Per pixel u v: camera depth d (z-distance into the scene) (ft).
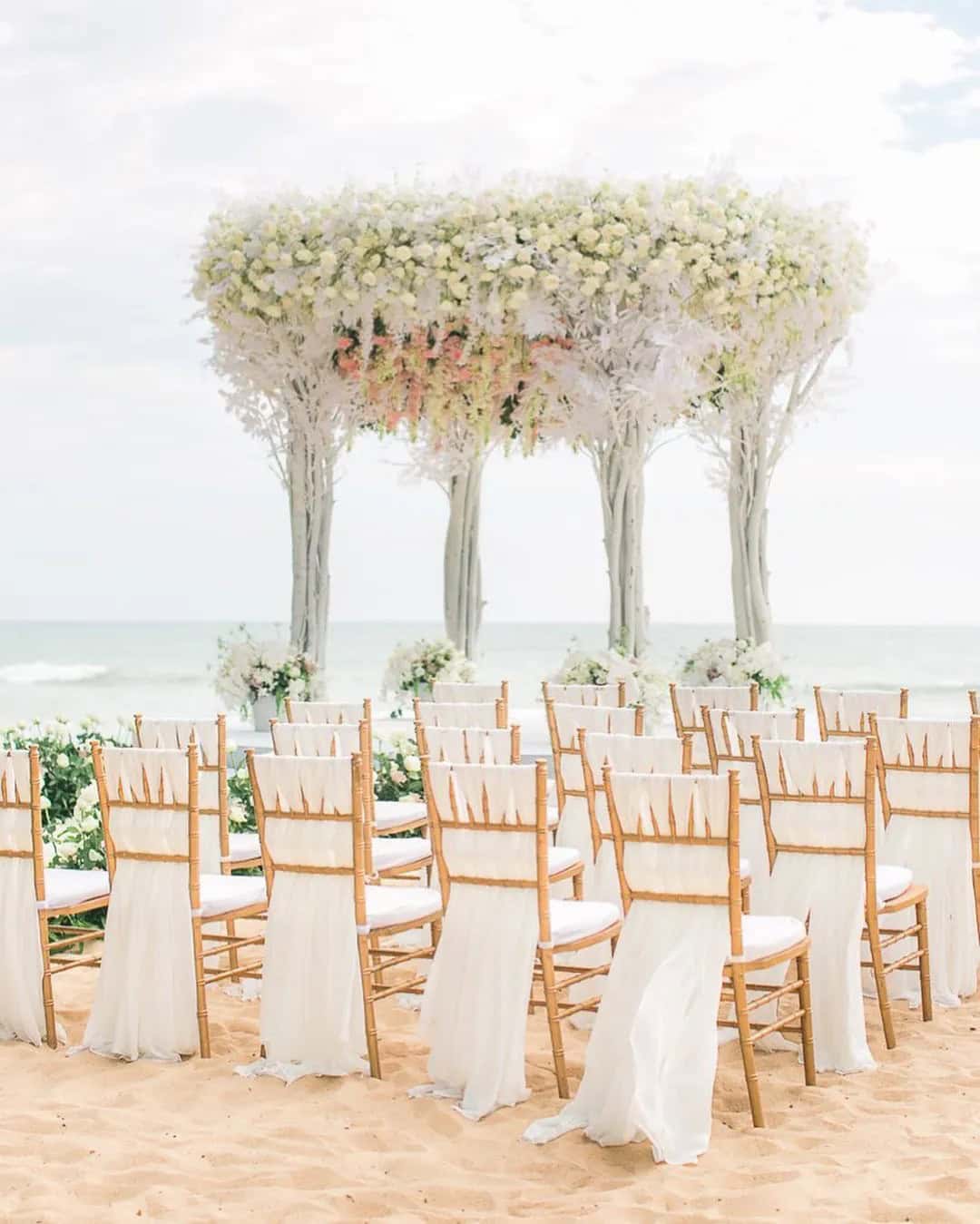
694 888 14.33
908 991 19.20
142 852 16.93
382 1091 15.60
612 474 37.52
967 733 18.86
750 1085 14.34
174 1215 12.29
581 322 36.55
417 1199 12.66
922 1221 11.93
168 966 16.75
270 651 39.22
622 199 36.06
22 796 17.39
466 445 40.47
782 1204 12.33
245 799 28.60
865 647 132.98
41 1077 16.28
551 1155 13.74
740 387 37.52
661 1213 12.16
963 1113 14.53
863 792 16.51
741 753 20.85
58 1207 12.44
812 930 16.46
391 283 36.45
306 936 16.12
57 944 17.90
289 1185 12.98
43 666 132.57
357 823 15.85
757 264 35.63
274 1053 16.16
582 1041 17.37
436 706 22.41
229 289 37.78
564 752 21.07
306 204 37.68
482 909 15.40
